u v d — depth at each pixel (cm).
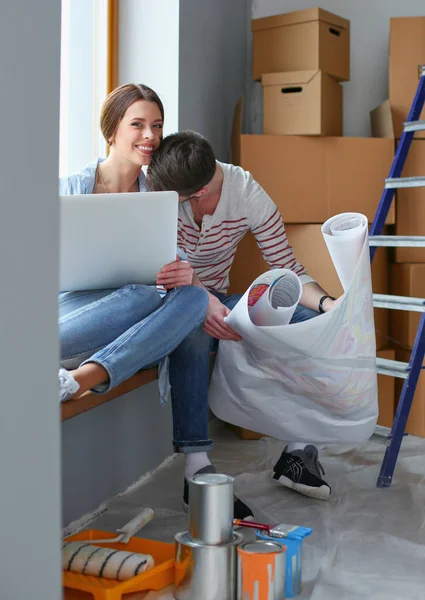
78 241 175
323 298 225
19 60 92
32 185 95
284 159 296
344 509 211
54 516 101
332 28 309
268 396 216
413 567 172
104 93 268
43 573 99
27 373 96
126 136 208
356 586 160
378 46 348
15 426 94
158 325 174
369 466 256
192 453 205
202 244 234
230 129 331
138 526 176
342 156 300
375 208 304
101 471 211
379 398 301
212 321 201
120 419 223
